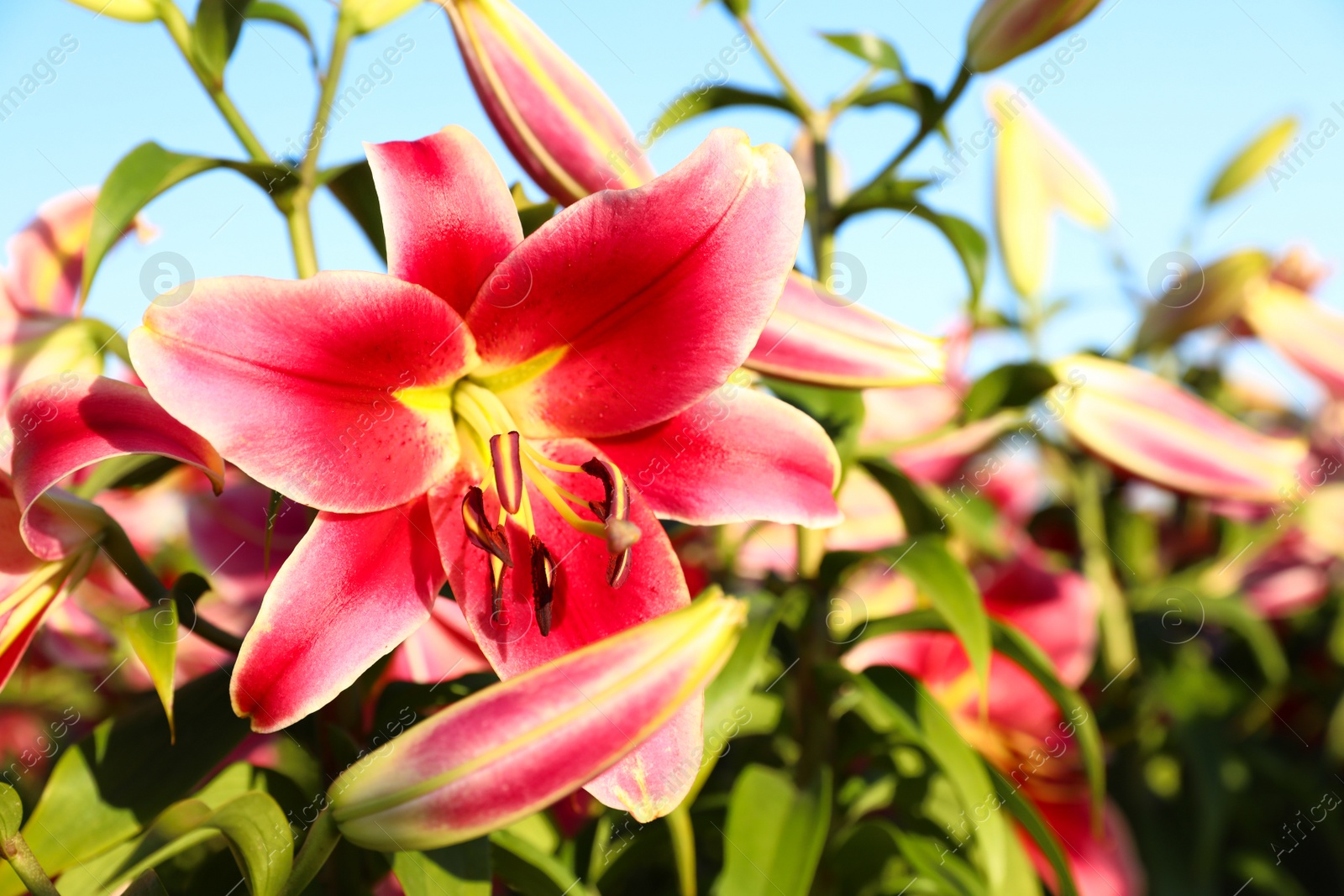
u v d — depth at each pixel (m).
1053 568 0.62
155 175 0.41
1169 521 0.85
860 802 0.55
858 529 0.64
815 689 0.52
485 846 0.42
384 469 0.41
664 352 0.42
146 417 0.39
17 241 0.51
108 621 0.58
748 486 0.43
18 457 0.39
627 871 0.53
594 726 0.36
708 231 0.41
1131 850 0.64
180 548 0.63
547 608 0.41
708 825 0.55
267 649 0.38
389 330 0.40
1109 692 0.71
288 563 0.39
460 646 0.50
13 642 0.42
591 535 0.43
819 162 0.54
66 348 0.47
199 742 0.43
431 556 0.41
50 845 0.40
